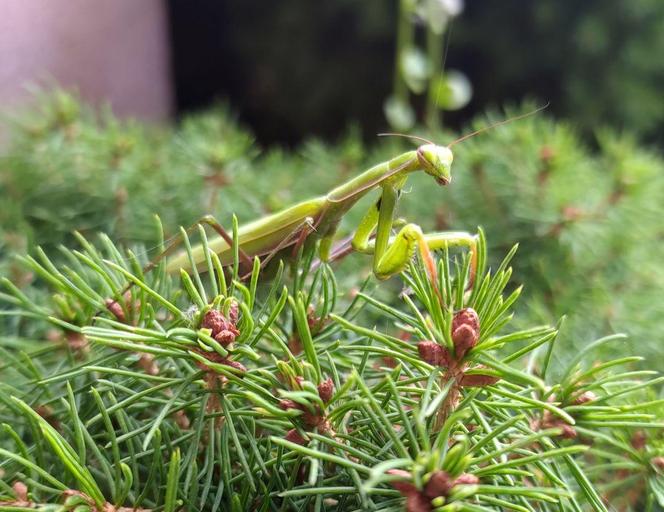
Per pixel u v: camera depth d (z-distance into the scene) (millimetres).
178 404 227
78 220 353
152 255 338
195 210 356
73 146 374
